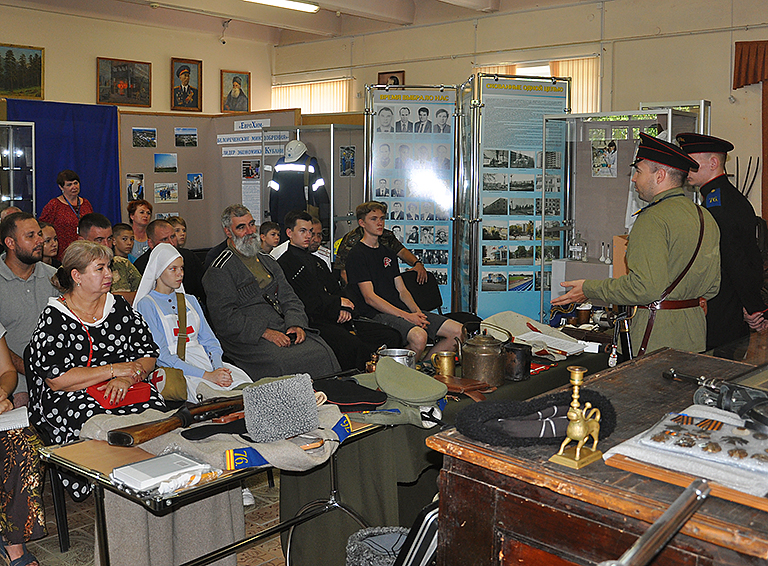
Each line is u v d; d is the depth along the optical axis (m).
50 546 3.03
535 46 9.84
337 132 7.23
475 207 6.41
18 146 6.96
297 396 2.11
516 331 3.53
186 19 12.15
